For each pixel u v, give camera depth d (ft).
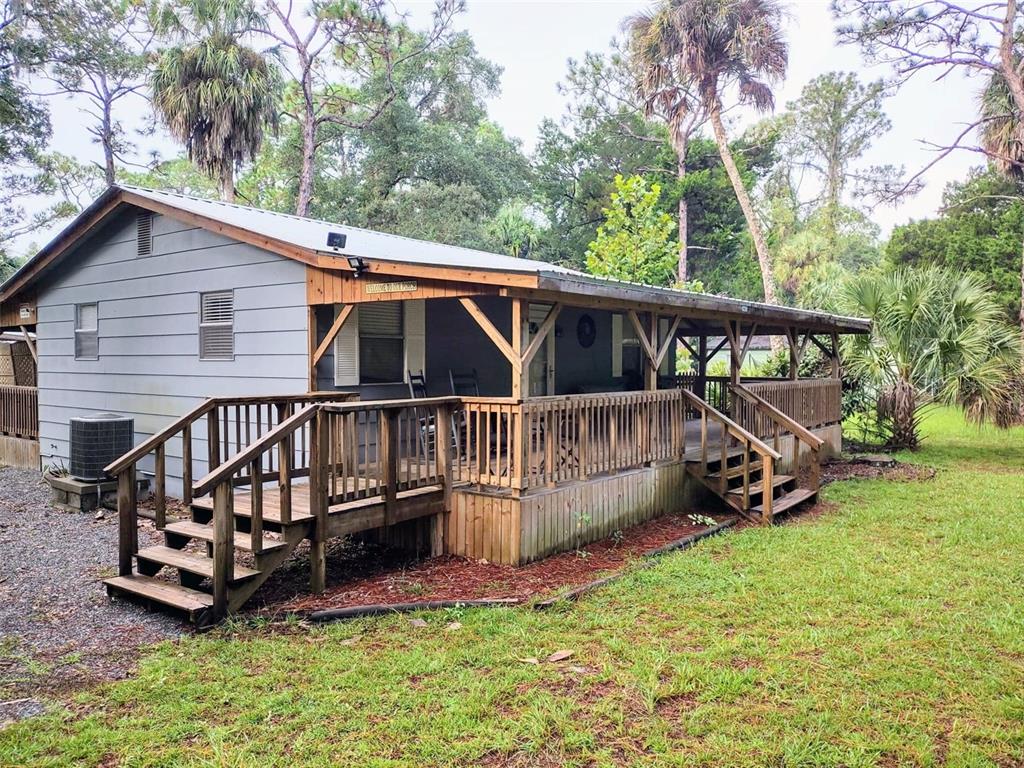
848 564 20.04
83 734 11.07
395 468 19.57
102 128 89.66
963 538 22.99
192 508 19.83
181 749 10.67
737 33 71.20
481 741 10.73
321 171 97.35
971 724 11.23
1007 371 44.19
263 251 27.14
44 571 20.08
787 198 133.69
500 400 20.51
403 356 29.12
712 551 21.71
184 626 15.85
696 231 100.53
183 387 30.63
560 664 13.51
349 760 10.30
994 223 85.25
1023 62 59.36
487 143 108.58
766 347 91.56
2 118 65.92
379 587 18.49
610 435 24.16
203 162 67.62
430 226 85.40
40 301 38.19
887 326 44.88
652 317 27.04
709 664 13.34
